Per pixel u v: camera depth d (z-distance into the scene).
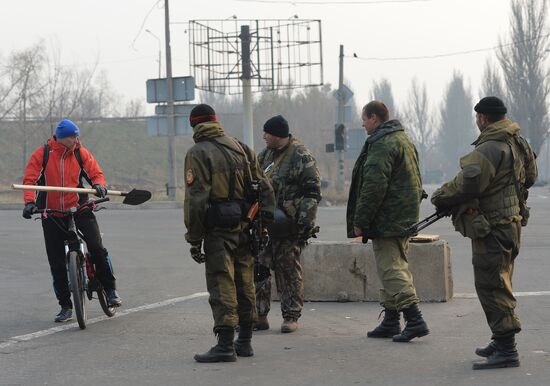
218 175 6.96
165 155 76.62
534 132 76.19
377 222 7.73
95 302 10.55
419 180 7.83
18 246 18.53
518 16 76.31
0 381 6.62
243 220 7.10
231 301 7.07
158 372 6.82
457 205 6.73
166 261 15.31
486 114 6.73
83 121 70.00
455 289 11.16
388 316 8.03
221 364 7.05
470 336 8.02
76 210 8.92
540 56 76.31
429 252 9.95
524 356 7.09
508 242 6.64
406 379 6.42
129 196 9.05
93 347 7.84
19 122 64.06
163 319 9.29
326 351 7.48
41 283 12.62
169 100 39.66
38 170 9.02
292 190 8.32
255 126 77.81
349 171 76.50
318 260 10.20
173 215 30.12
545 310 9.32
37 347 7.87
